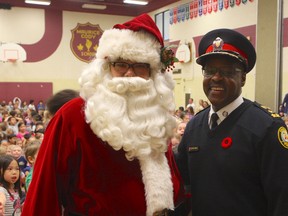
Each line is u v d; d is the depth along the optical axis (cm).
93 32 1434
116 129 126
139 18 142
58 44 1391
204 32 1071
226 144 139
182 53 1134
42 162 131
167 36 1279
